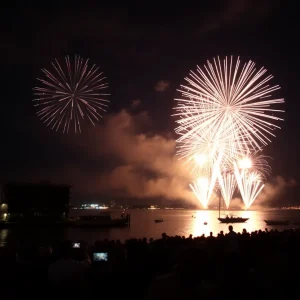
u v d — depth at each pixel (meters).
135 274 14.49
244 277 12.41
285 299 11.79
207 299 10.69
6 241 102.75
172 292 9.30
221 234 25.25
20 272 15.04
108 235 125.25
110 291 13.98
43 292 13.57
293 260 13.77
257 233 27.36
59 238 113.38
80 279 13.59
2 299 13.03
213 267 13.34
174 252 17.73
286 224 182.88
